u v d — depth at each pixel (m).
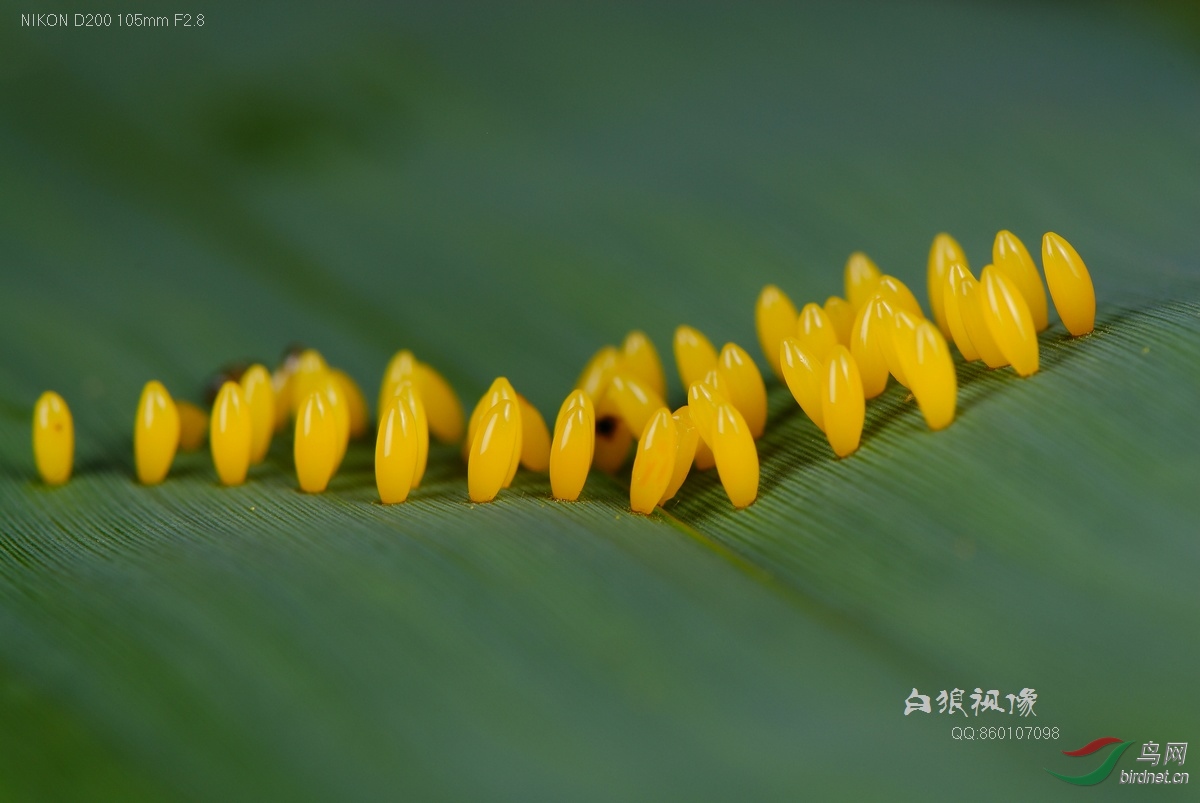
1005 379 0.06
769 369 0.06
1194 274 0.06
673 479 0.06
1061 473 0.05
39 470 0.06
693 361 0.06
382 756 0.05
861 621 0.05
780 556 0.05
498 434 0.06
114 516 0.06
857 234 0.06
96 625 0.05
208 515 0.06
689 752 0.05
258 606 0.05
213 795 0.05
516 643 0.05
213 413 0.06
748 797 0.05
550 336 0.06
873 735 0.05
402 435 0.06
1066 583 0.05
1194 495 0.05
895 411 0.06
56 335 0.06
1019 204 0.06
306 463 0.06
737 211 0.06
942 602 0.05
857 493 0.05
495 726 0.05
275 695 0.05
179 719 0.05
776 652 0.05
